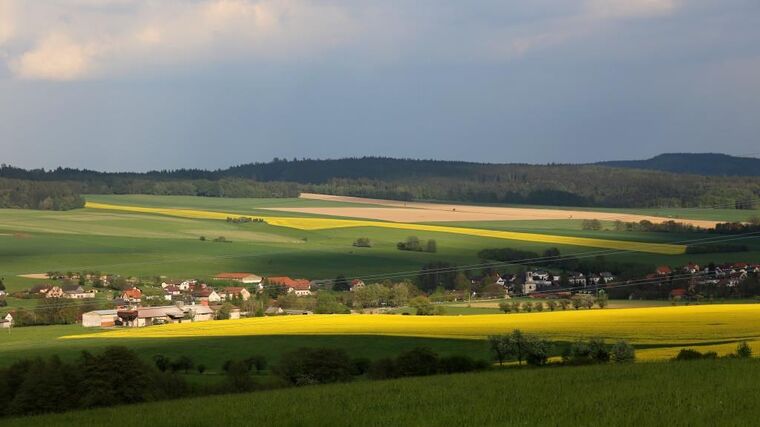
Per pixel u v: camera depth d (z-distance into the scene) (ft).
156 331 379.14
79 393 212.84
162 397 219.20
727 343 265.75
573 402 148.97
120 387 213.05
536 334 298.56
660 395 151.64
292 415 153.69
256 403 173.88
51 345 342.44
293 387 213.46
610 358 240.53
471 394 167.43
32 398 210.79
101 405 210.38
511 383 181.16
